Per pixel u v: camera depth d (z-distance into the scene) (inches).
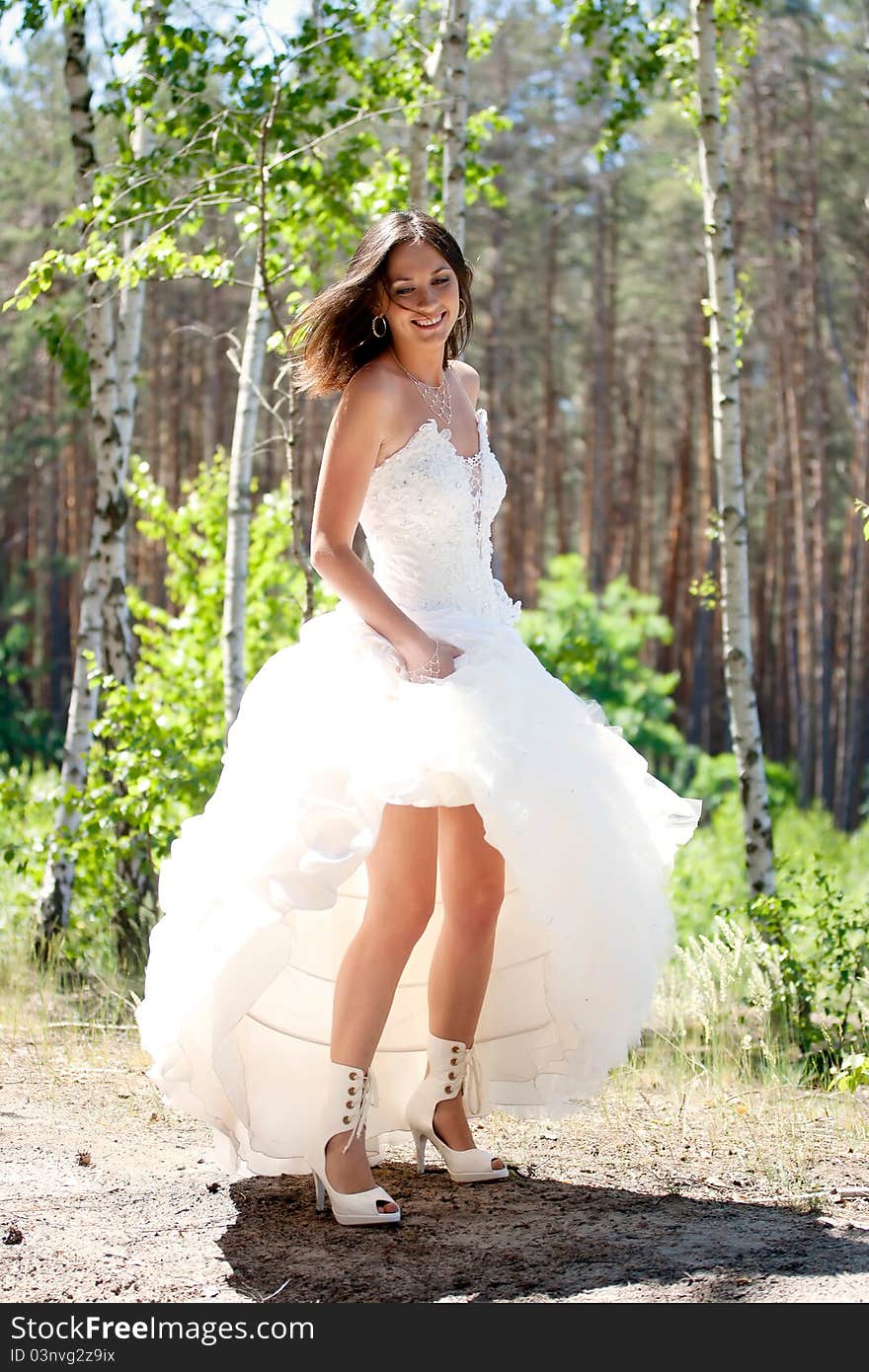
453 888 137.1
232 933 123.4
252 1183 140.2
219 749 300.5
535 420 1295.5
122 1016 217.0
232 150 265.1
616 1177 143.0
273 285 284.4
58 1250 120.5
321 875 122.1
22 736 865.5
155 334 1048.2
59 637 1101.7
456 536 138.9
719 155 252.5
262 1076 135.6
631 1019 138.6
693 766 818.2
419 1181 141.9
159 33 259.0
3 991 234.1
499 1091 147.2
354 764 127.8
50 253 252.1
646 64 335.0
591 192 1137.4
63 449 1117.1
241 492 309.9
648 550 1246.3
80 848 265.7
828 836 633.0
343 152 289.0
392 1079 146.1
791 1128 159.2
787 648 1056.8
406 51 301.7
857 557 935.7
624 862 135.7
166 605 1005.2
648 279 1189.1
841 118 949.8
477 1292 112.3
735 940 179.2
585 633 788.0
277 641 374.9
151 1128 158.1
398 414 135.0
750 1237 123.7
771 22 860.6
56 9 266.8
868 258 998.4
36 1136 153.0
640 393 1272.1
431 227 137.6
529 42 1092.5
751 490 1158.3
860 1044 201.8
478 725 128.6
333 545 132.0
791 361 1006.4
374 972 131.2
